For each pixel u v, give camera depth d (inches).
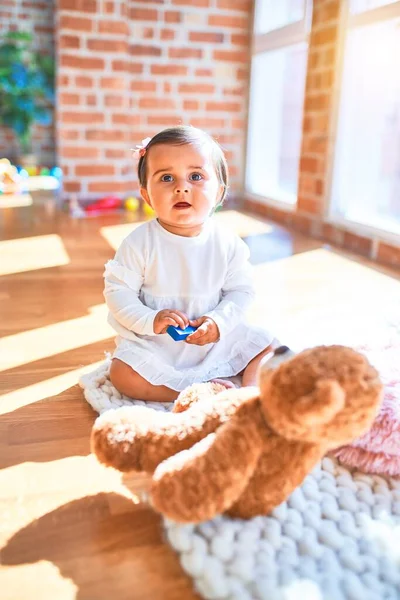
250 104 135.6
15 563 27.9
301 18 111.0
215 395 34.1
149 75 131.4
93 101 127.9
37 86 189.8
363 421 25.8
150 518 31.2
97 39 124.6
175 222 43.7
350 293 72.4
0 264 83.7
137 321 42.8
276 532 29.0
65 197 131.5
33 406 42.9
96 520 31.0
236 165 140.7
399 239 86.4
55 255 89.4
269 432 27.9
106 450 31.5
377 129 97.9
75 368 49.6
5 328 58.6
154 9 127.6
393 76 93.8
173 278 45.2
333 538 29.1
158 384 43.3
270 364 28.0
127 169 134.9
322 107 103.4
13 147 202.7
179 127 44.6
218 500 27.0
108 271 45.0
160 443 30.8
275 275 80.3
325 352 26.6
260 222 120.6
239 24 133.1
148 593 26.3
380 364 42.8
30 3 188.1
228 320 43.9
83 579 27.0
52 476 34.6
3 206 132.6
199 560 26.8
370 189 99.8
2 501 32.3
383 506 32.3
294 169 124.6
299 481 29.0
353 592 25.7
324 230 105.6
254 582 26.0
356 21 93.2
